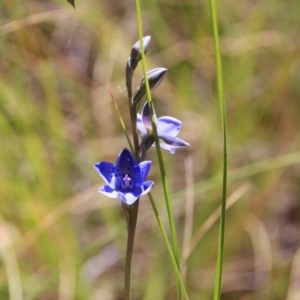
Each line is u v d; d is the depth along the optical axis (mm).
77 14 1037
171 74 1091
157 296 824
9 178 854
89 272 863
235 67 1067
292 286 844
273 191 950
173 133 647
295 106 1023
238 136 991
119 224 877
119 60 1084
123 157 634
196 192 832
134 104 637
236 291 857
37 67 992
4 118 888
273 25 1106
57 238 841
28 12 1017
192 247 797
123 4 1156
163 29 1122
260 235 874
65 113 1030
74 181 949
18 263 830
